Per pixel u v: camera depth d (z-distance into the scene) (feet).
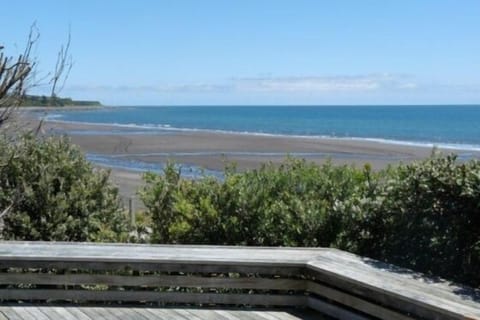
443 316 12.72
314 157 99.35
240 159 95.25
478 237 15.06
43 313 16.28
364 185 19.02
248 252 17.51
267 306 17.16
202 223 19.72
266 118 331.77
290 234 18.92
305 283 17.06
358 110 524.93
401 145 128.98
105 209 23.98
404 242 16.81
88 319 15.84
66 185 23.41
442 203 15.62
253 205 19.42
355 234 18.12
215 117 353.10
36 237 22.16
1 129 17.53
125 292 17.25
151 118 326.85
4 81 15.87
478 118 307.99
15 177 22.35
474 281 15.19
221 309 16.94
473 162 15.94
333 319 16.12
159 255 17.08
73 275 17.19
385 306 14.55
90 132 172.76
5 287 17.44
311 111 509.35
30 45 31.04
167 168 22.43
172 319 15.96
